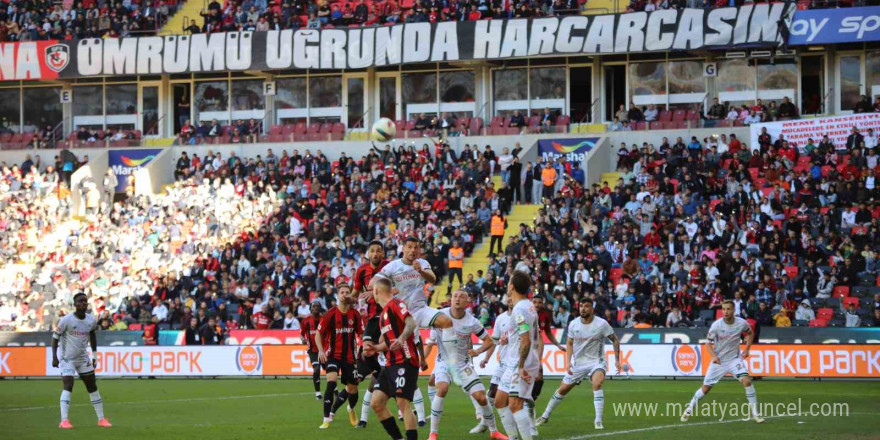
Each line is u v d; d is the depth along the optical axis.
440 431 17.27
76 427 18.22
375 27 46.00
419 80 48.97
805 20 41.47
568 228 36.19
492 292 33.22
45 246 43.03
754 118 42.44
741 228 35.66
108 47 48.69
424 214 39.03
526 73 47.62
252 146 47.66
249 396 24.80
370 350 14.02
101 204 44.91
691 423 17.89
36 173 46.31
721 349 18.27
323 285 35.47
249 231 40.41
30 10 51.81
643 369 29.03
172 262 39.69
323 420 18.22
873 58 43.53
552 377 29.56
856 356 27.31
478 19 45.56
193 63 47.78
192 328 33.41
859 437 15.70
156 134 51.50
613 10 46.25
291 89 50.44
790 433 16.23
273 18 48.22
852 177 36.88
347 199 40.25
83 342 18.41
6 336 34.34
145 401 23.56
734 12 42.16
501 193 39.72
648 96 46.31
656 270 33.41
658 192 37.53
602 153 42.84
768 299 30.62
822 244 33.91
